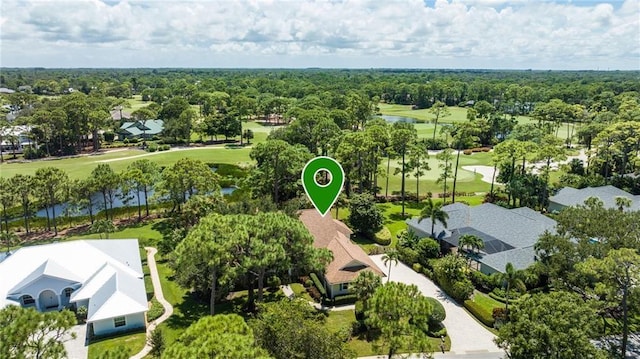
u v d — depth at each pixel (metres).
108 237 67.50
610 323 44.25
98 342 41.28
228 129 146.75
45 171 69.00
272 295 51.44
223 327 26.12
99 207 81.88
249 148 138.00
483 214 66.31
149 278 54.78
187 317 46.34
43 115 124.00
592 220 47.66
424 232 64.56
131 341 41.44
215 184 73.12
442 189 93.75
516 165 94.94
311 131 108.69
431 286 53.59
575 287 44.62
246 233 43.41
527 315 31.98
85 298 45.88
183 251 42.28
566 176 91.75
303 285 54.03
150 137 153.75
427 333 42.66
